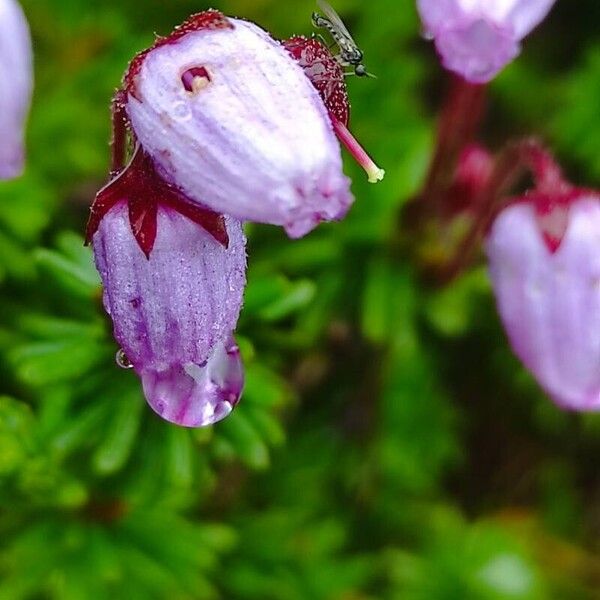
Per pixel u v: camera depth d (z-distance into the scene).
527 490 0.11
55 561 0.09
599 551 0.11
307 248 0.10
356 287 0.10
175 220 0.07
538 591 0.10
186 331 0.07
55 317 0.09
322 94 0.07
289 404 0.10
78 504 0.09
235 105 0.06
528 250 0.08
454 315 0.10
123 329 0.07
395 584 0.10
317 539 0.10
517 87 0.11
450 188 0.10
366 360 0.10
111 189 0.07
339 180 0.06
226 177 0.06
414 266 0.10
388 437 0.10
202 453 0.09
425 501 0.10
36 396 0.09
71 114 0.10
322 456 0.10
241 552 0.10
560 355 0.08
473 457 0.11
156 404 0.07
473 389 0.11
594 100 0.11
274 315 0.09
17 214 0.10
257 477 0.10
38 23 0.11
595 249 0.08
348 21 0.11
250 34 0.07
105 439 0.08
